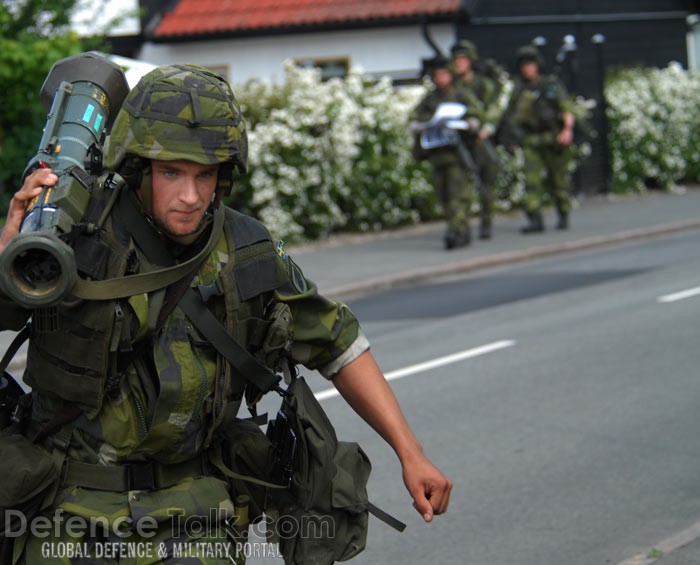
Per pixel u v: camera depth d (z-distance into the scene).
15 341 5.59
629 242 35.06
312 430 5.93
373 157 36.94
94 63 6.12
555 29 47.94
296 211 35.16
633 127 48.81
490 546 10.71
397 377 17.64
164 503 5.59
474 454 13.40
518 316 22.77
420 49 43.91
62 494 5.56
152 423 5.51
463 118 32.06
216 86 5.45
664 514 11.41
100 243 5.44
